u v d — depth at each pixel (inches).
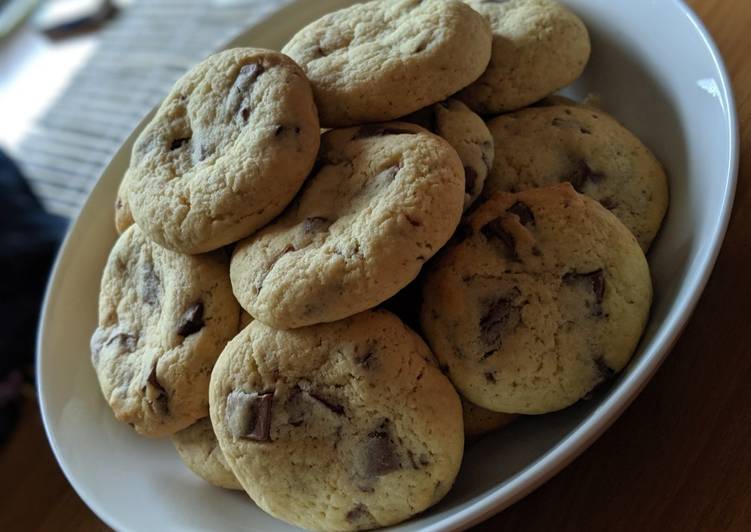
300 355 11.8
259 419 11.9
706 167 12.0
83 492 13.1
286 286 11.6
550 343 11.7
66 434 14.1
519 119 13.6
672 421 11.6
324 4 15.9
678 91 12.8
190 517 13.1
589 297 11.8
